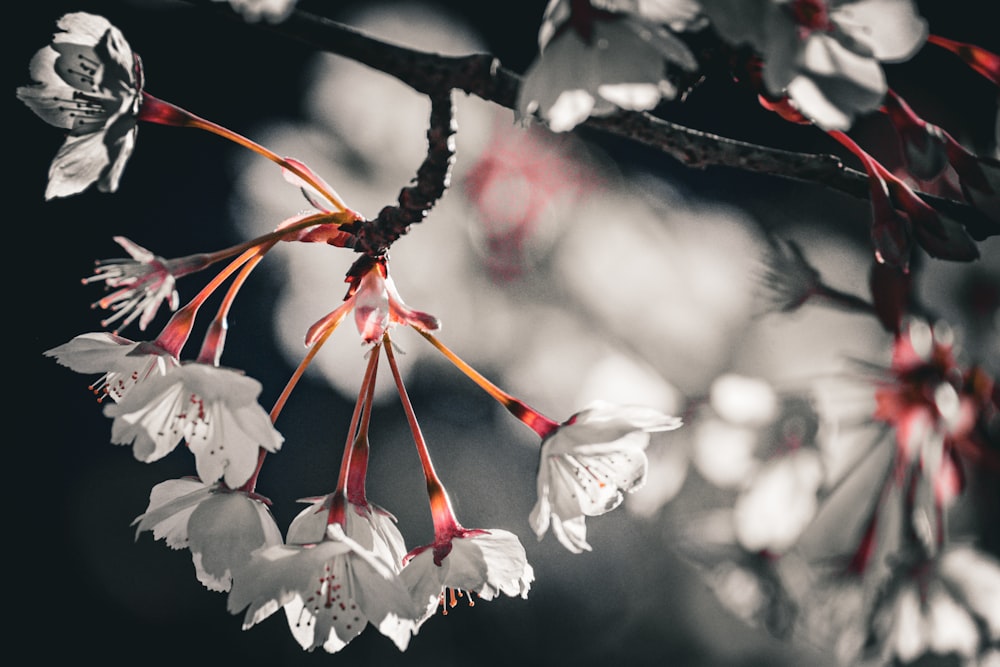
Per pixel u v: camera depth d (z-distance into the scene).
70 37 0.43
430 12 0.62
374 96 0.60
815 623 0.49
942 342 0.49
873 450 0.49
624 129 0.43
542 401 0.56
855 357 0.51
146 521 0.43
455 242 0.57
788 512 0.49
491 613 0.65
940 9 0.64
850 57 0.39
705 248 0.55
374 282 0.43
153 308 0.42
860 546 0.49
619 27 0.40
